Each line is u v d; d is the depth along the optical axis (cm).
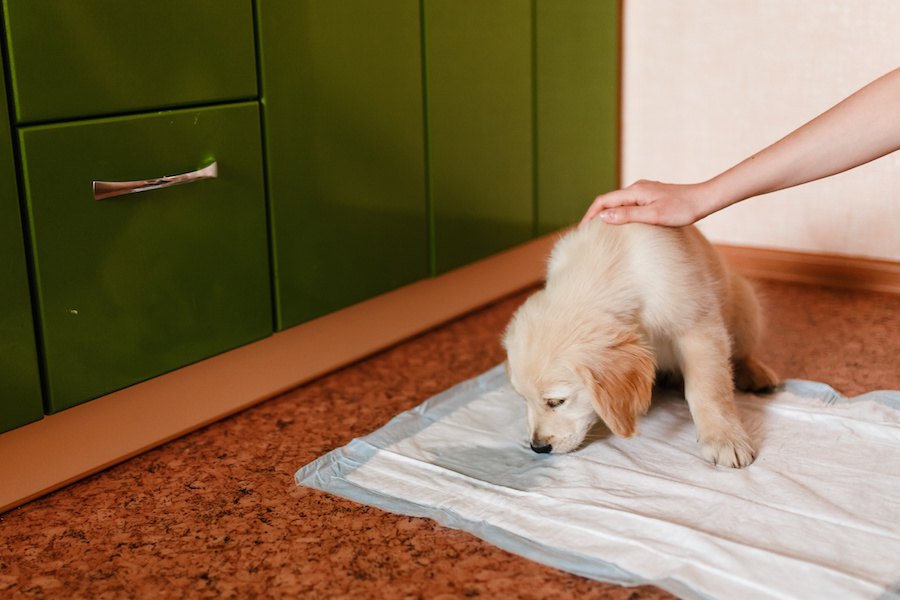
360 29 197
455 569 135
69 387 156
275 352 198
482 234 242
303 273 195
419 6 210
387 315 225
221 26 169
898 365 204
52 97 147
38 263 149
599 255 164
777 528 138
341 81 195
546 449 160
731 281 188
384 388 204
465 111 229
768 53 260
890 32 241
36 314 151
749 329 187
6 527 152
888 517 140
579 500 148
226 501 158
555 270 171
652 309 163
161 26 160
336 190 198
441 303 241
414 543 142
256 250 183
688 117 278
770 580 125
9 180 143
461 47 224
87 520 153
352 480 161
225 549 143
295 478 163
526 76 247
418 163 218
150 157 161
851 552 131
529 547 138
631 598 126
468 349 225
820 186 258
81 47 149
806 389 186
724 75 269
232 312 181
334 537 145
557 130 262
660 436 171
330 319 210
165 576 137
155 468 171
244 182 178
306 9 184
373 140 205
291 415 192
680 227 172
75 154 150
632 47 282
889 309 239
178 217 167
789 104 260
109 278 159
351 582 133
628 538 136
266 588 133
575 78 266
